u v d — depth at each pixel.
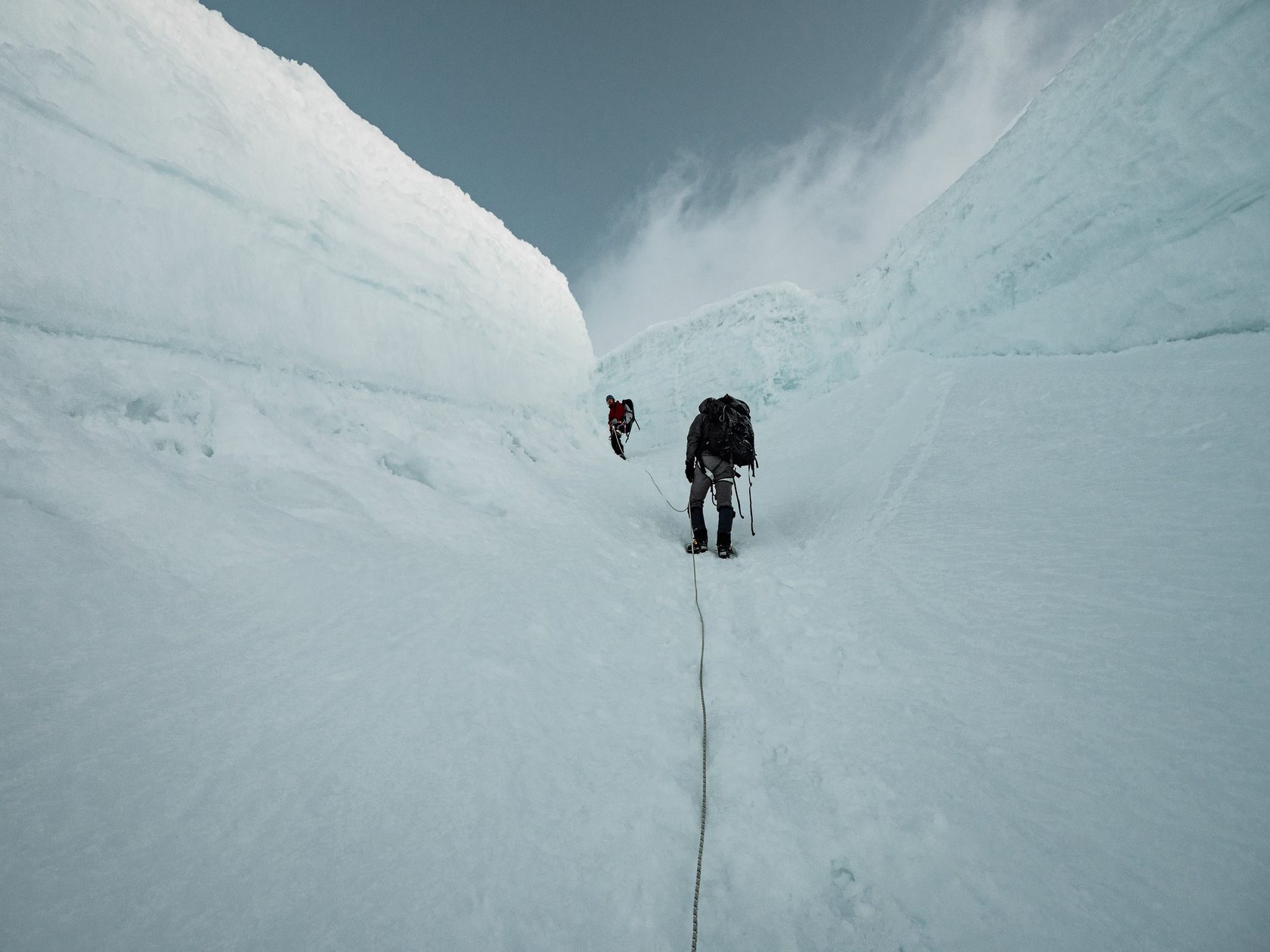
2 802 0.84
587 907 1.02
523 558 2.74
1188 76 4.55
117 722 1.06
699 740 1.64
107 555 1.47
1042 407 4.07
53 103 2.42
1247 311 3.92
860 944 1.01
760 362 11.58
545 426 6.10
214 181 3.06
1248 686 1.28
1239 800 1.04
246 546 1.80
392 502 2.63
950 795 1.24
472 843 1.06
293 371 3.13
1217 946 0.84
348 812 1.04
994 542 2.39
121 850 0.84
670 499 5.68
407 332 4.41
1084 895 0.97
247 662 1.35
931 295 8.32
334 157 4.85
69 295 2.21
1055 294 5.81
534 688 1.63
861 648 1.96
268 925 0.80
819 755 1.49
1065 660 1.56
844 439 6.15
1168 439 2.73
